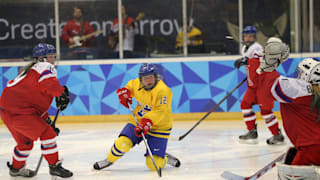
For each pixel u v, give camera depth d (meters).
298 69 9.13
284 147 16.89
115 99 24.72
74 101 24.72
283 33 25.39
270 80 8.97
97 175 12.94
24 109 11.77
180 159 15.05
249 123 17.94
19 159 12.61
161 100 12.62
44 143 12.15
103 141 18.83
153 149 12.85
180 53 25.41
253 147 17.00
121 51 25.41
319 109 8.61
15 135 12.30
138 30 25.39
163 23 25.36
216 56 25.02
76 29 25.33
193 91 24.70
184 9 25.19
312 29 25.23
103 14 25.34
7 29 25.22
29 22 25.28
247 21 25.27
